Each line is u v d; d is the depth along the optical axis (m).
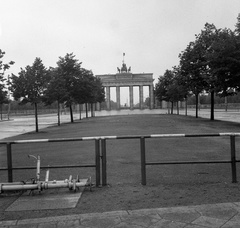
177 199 5.89
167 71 63.19
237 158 10.39
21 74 26.11
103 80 144.25
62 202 5.94
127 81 144.12
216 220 4.67
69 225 4.71
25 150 14.78
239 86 25.02
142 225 4.59
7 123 46.59
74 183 6.57
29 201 6.09
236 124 26.62
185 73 35.62
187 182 7.33
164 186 6.95
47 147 15.55
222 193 6.21
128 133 20.42
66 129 27.92
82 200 6.03
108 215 5.04
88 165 7.05
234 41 23.56
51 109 142.50
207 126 24.84
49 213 5.36
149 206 5.53
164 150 12.80
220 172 8.46
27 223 4.86
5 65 19.72
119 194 6.37
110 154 12.14
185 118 40.78
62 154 12.75
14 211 5.53
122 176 8.23
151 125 27.91
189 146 13.80
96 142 7.00
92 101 56.47
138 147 13.96
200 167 9.24
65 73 41.59
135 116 53.31
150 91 143.25
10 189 6.46
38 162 6.85
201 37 33.75
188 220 4.71
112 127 27.11
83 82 41.97
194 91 36.88
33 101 26.17
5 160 12.21
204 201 5.70
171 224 4.59
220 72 24.64
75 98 42.44
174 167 9.34
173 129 22.64
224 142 14.98
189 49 34.66
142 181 7.12
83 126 30.91
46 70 26.80
